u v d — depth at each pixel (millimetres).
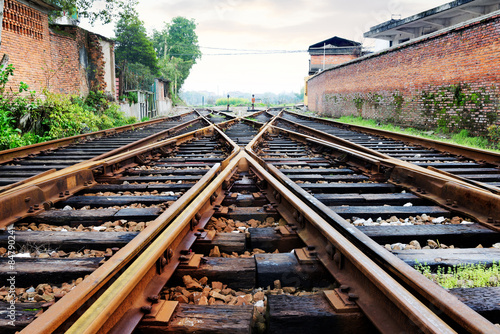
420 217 3537
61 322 1519
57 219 3459
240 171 5668
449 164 6234
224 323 1770
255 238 2965
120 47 40156
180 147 8828
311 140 8266
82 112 12969
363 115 20781
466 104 11625
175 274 2330
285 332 1780
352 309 1827
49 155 7547
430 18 21031
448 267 2398
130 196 4238
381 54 18109
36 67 13516
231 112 38250
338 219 2848
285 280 2375
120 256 2070
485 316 1837
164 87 42531
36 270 2340
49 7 13953
